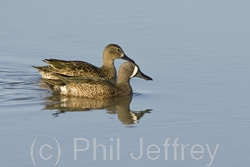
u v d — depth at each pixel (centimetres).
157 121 1578
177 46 2289
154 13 2702
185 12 2725
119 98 1809
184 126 1541
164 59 2155
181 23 2570
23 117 1600
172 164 1328
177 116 1616
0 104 1719
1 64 2138
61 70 2003
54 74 1903
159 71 2036
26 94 1830
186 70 2041
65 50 2280
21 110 1664
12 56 2217
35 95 1823
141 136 1473
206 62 2114
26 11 2703
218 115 1619
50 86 1848
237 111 1647
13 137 1456
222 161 1344
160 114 1636
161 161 1341
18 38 2400
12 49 2288
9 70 2086
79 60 2191
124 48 2273
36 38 2402
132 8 2767
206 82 1916
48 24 2544
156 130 1513
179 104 1723
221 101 1734
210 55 2186
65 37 2406
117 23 2559
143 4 2836
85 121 1575
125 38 2384
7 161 1329
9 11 2702
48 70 1994
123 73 1841
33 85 1941
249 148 1403
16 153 1368
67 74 2008
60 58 2206
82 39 2383
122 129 1516
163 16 2662
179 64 2100
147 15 2669
